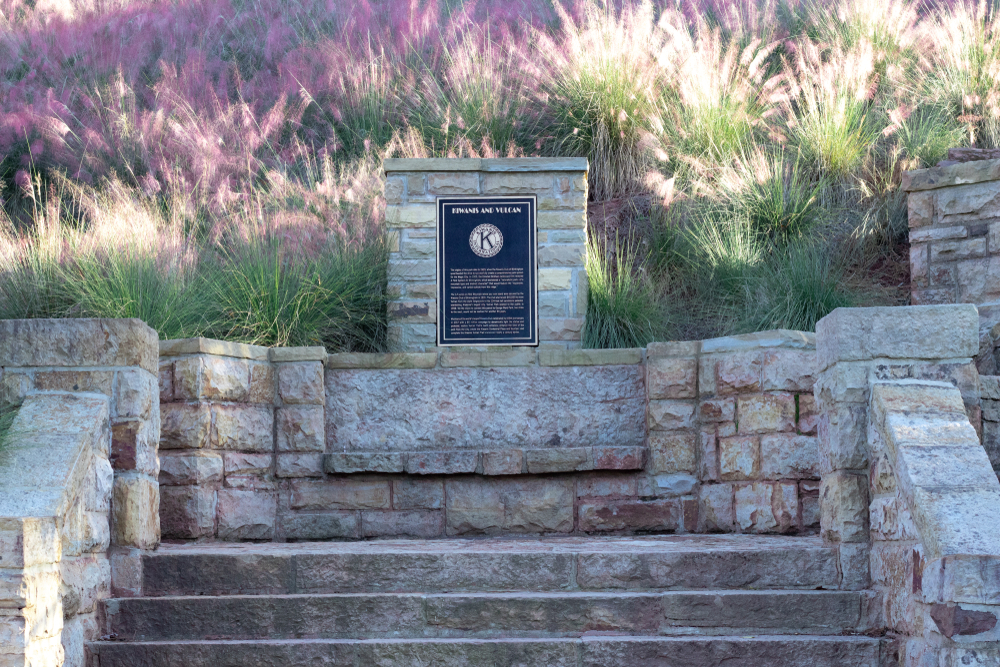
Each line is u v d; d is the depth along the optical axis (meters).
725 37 11.25
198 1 12.98
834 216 8.53
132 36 12.20
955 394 4.01
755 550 4.20
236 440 5.80
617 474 5.98
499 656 3.81
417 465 5.96
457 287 6.81
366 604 4.02
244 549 4.64
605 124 9.39
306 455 6.04
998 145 8.81
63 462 3.81
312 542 5.73
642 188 9.20
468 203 6.86
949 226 6.89
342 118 10.33
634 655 3.80
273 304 6.72
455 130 9.61
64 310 6.56
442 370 6.35
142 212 7.94
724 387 5.82
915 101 9.59
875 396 4.03
